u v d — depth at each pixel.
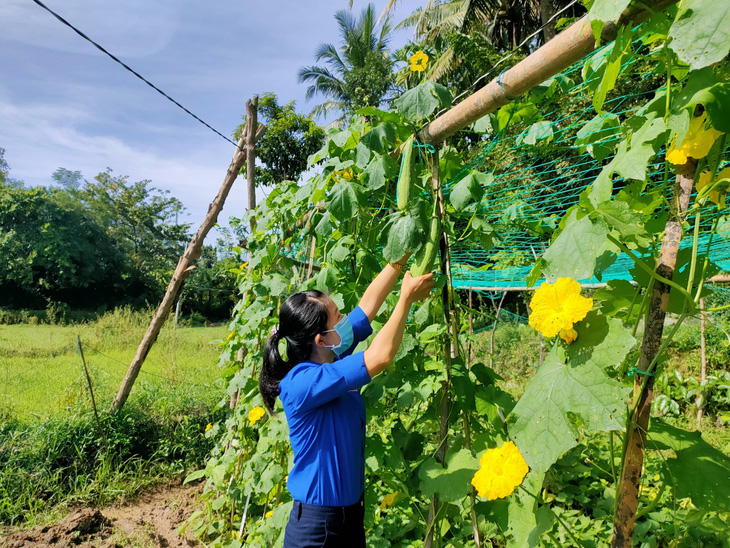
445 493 1.58
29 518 3.89
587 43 1.26
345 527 1.75
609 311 1.33
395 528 2.84
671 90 1.08
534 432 1.11
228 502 3.61
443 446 1.76
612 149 1.60
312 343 1.85
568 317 1.02
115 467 4.78
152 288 35.41
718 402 5.43
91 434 4.78
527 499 1.55
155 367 8.68
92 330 13.57
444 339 1.96
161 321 5.30
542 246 3.46
